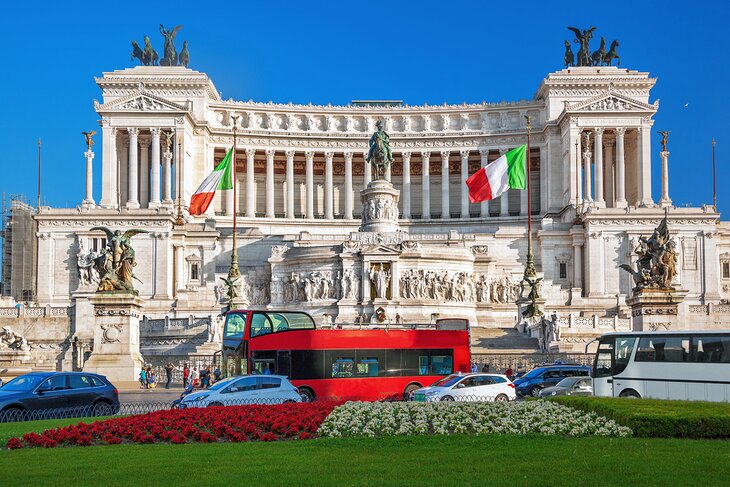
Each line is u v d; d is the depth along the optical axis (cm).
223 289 11494
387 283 11188
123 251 7138
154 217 12712
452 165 16812
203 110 15650
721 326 9669
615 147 15800
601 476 2538
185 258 12988
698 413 3419
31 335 9444
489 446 3169
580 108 14900
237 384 4731
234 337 5856
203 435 3434
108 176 14812
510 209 16512
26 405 4391
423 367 6116
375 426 3550
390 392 5981
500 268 12044
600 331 9344
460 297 11525
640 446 3097
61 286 12662
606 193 15700
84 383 4634
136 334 7219
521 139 16012
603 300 11869
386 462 2841
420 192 16950
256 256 13025
